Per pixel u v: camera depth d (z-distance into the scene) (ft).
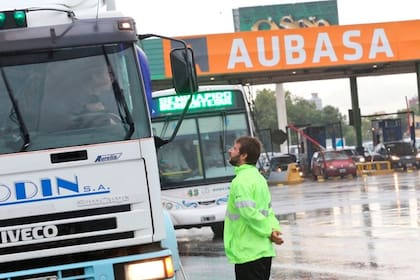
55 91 30.19
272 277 51.62
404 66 198.70
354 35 169.58
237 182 32.63
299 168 211.20
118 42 30.76
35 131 29.63
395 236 68.49
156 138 34.96
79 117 30.01
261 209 32.76
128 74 30.73
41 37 30.17
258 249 32.71
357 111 225.76
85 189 29.32
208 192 78.59
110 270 28.78
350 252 60.95
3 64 30.09
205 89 80.74
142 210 29.58
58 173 29.25
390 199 110.11
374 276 49.67
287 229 82.02
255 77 189.06
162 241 32.09
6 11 30.27
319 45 168.25
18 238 28.86
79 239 29.19
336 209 101.81
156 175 29.99
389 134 242.78
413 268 51.62
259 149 33.40
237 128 80.94
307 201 121.80
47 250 28.91
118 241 29.35
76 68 30.48
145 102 30.48
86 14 30.94
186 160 79.10
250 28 298.56
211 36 163.32
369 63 171.83
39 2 31.53
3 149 29.27
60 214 29.17
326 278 50.16
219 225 81.56
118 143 29.71
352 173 196.85
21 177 29.09
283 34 166.71
